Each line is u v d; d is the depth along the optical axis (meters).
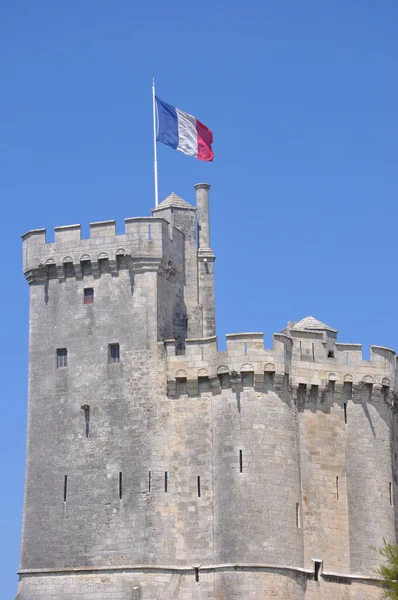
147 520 133.12
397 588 131.50
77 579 133.50
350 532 136.50
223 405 134.75
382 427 140.62
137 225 140.62
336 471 137.50
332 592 134.00
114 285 140.62
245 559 129.62
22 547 137.12
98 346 139.62
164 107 152.00
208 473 134.00
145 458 135.12
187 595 130.88
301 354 138.00
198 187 151.62
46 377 140.75
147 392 136.88
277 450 133.38
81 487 136.12
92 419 137.88
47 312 142.50
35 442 139.38
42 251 143.00
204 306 147.00
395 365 143.38
